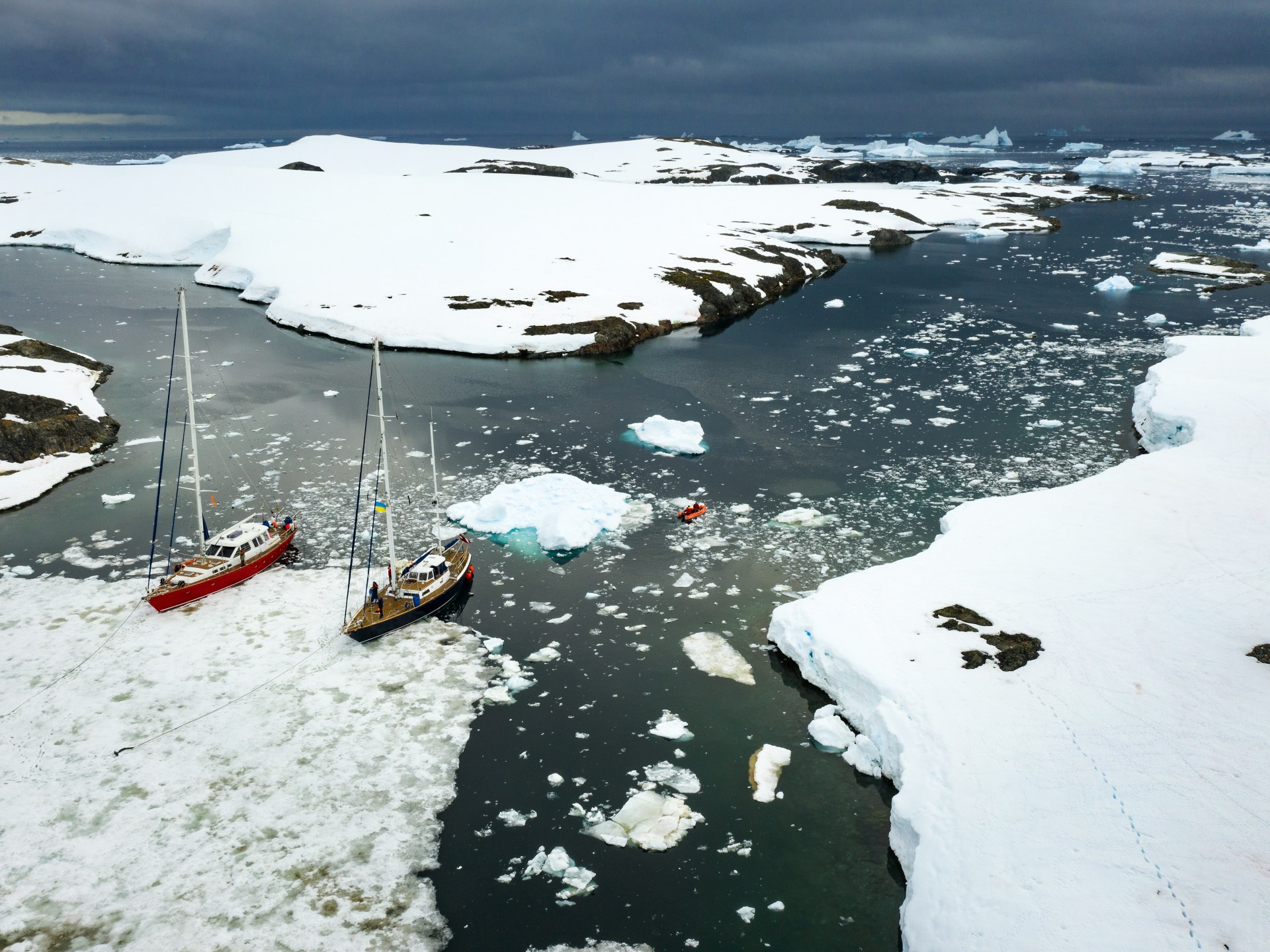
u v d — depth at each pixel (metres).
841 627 21.52
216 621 24.00
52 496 32.25
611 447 37.31
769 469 34.84
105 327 57.28
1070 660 19.67
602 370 49.03
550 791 17.98
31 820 16.94
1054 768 16.44
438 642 23.27
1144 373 46.34
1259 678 18.55
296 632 23.50
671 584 26.22
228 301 65.88
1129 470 30.45
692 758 18.97
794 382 46.44
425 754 18.98
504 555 28.12
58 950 14.19
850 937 14.60
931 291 70.12
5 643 22.83
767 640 23.30
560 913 15.09
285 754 18.89
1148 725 17.36
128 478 33.88
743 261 73.56
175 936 14.48
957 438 37.88
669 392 45.03
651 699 20.97
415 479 33.81
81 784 17.91
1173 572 23.22
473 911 15.12
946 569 24.19
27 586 25.83
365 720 20.05
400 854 16.33
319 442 37.59
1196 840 14.53
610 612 24.70
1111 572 23.41
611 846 16.56
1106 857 14.40
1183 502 27.59
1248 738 16.81
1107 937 12.98
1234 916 13.08
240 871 15.83
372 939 14.52
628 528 29.88
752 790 17.97
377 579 26.25
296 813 17.23
